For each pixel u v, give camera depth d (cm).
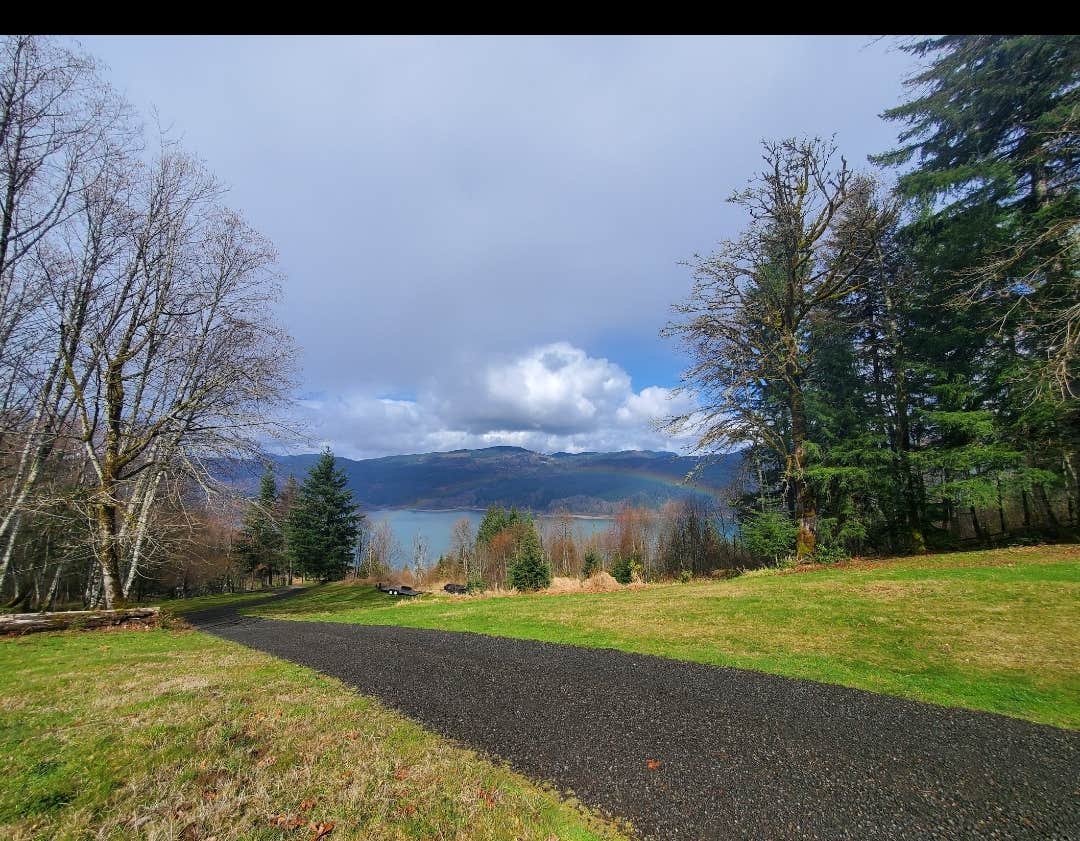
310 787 337
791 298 1609
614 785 346
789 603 920
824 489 1598
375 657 737
